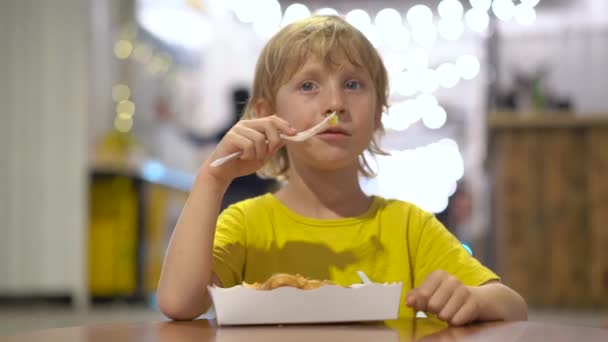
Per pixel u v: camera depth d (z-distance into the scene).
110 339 0.52
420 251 0.97
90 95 4.64
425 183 6.73
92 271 4.49
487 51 4.48
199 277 0.76
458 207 6.29
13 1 4.54
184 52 6.36
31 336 0.54
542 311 3.48
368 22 5.84
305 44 0.92
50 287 4.41
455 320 0.66
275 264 0.95
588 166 3.69
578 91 4.31
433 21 6.50
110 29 5.15
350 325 0.64
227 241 0.91
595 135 3.69
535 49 4.27
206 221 0.78
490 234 4.34
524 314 0.78
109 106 5.11
